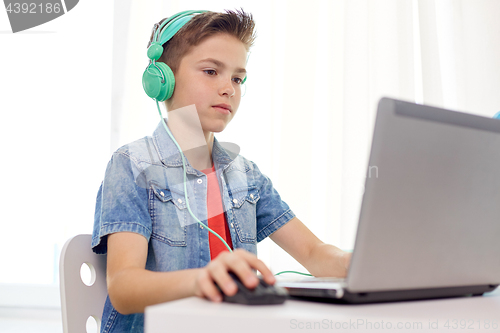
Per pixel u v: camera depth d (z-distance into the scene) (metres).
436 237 0.42
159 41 0.90
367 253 0.39
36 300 1.63
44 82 1.65
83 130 1.61
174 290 0.50
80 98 1.62
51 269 1.64
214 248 0.91
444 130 0.40
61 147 1.62
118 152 0.87
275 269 1.45
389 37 1.56
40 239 1.61
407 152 0.38
